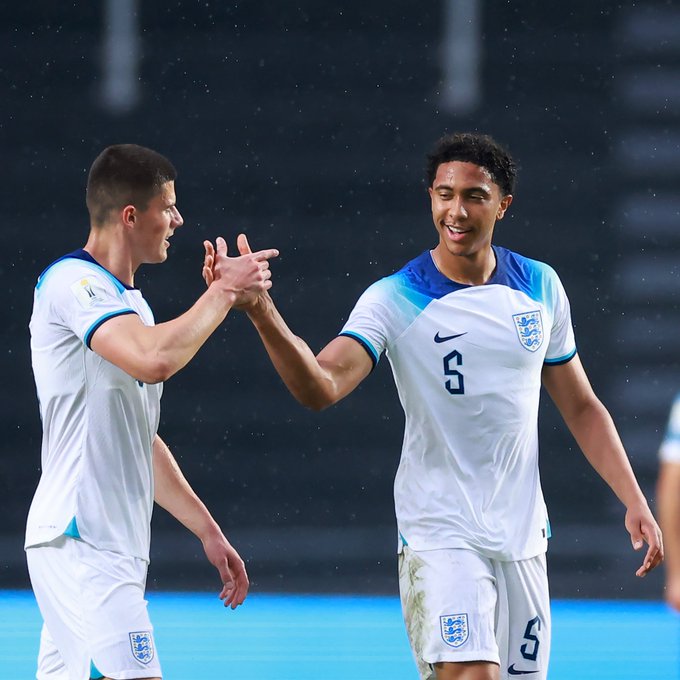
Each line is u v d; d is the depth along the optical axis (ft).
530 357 43.45
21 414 126.21
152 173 41.14
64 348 39.63
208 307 37.73
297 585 115.55
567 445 121.80
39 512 39.86
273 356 39.70
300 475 124.57
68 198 134.00
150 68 137.28
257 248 133.49
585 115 136.36
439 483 43.01
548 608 44.16
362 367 42.63
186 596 105.91
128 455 40.04
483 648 41.39
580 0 139.13
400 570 43.80
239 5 139.74
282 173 135.13
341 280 132.87
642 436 125.49
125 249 41.29
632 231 132.67
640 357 128.36
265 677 69.56
